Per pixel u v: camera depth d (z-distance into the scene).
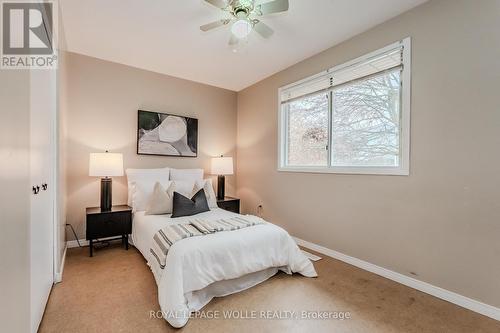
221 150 4.46
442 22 2.02
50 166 1.95
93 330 1.57
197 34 2.67
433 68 2.07
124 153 3.48
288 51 3.04
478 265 1.84
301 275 2.41
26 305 1.23
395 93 2.40
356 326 1.66
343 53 2.80
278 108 3.70
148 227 2.54
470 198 1.88
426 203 2.12
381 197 2.44
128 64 3.46
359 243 2.63
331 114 3.01
